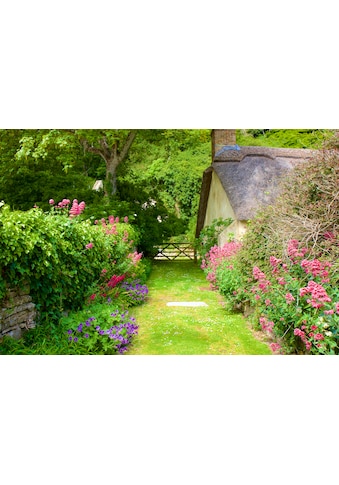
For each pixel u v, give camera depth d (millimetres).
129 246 8969
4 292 4258
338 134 5398
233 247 8453
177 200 22984
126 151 14508
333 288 4145
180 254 19656
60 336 4746
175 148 21609
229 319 6855
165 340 5715
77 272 5754
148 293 9617
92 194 14469
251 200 10430
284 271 4828
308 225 4965
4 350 4176
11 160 14242
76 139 13117
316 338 3820
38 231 4676
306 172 5512
